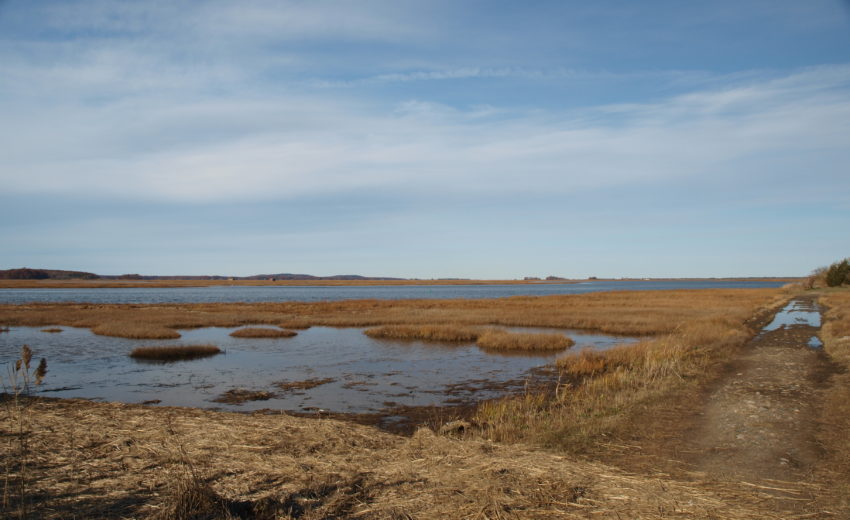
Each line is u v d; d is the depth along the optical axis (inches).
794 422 349.4
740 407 396.5
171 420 363.3
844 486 232.4
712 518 197.5
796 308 1700.3
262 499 208.4
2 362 767.1
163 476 238.4
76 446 287.7
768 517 198.8
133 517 190.9
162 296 4591.5
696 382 503.8
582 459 275.9
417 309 1898.4
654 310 1679.4
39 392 559.5
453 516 196.7
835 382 489.4
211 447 291.7
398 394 546.3
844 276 3011.8
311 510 203.3
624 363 690.2
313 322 1413.6
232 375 657.6
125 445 291.7
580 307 1924.2
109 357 810.8
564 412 400.2
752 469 257.6
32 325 1376.7
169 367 719.7
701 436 320.8
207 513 194.7
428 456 277.0
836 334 824.9
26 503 199.5
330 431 333.1
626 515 199.2
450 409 480.1
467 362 763.4
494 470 246.4
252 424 352.8
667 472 254.2
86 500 205.9
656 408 399.2
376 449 301.0
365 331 1167.6
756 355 692.7
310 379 630.5
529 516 197.5
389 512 201.2
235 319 1497.3
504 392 554.9
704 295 2711.6
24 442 276.8
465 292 5802.2
